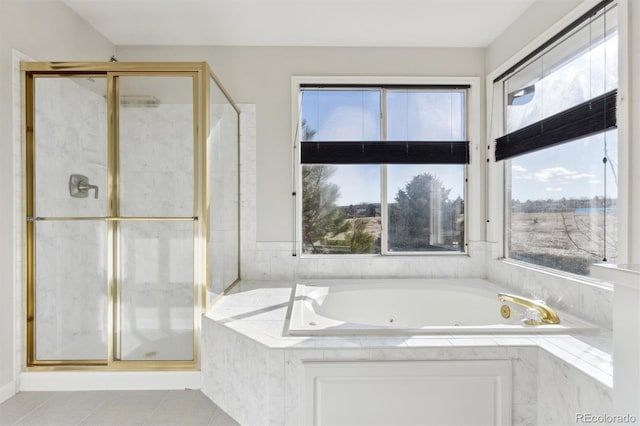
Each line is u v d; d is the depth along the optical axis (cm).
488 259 313
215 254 243
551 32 231
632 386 99
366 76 316
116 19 275
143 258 225
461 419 166
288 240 318
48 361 228
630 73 169
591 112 195
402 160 321
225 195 270
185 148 225
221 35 299
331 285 291
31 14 228
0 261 211
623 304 101
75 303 229
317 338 177
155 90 224
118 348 225
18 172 220
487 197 318
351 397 164
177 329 225
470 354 166
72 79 228
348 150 320
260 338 177
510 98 293
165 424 189
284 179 317
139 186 225
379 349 165
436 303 287
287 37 303
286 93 317
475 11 264
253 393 176
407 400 164
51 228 229
